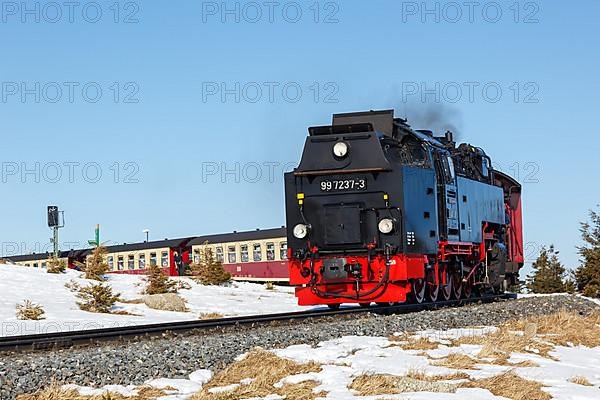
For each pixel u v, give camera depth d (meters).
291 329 15.65
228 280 42.84
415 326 16.08
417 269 20.66
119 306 29.48
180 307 29.89
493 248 27.81
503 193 30.02
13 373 10.58
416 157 21.94
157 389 10.23
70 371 10.81
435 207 22.09
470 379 11.00
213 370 11.45
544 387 10.73
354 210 20.30
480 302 25.64
